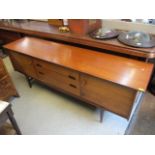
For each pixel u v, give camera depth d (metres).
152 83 2.06
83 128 1.68
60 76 1.68
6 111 1.27
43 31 2.27
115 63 1.51
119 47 1.70
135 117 1.75
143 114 1.79
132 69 1.41
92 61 1.57
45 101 2.06
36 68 1.88
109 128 1.66
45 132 1.67
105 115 1.81
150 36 1.78
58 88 1.88
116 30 2.06
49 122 1.78
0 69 1.81
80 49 1.83
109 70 1.41
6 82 1.93
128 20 2.00
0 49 3.39
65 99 2.06
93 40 1.86
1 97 1.92
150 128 1.64
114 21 2.09
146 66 1.44
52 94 2.16
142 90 1.15
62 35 2.07
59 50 1.84
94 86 1.45
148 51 1.56
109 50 1.82
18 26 2.60
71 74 1.54
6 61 3.06
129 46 1.66
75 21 1.96
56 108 1.95
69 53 1.76
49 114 1.88
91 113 1.84
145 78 1.28
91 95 1.56
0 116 1.23
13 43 2.09
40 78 1.98
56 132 1.66
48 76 1.83
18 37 2.87
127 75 1.33
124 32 1.95
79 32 2.01
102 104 1.54
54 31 2.23
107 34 1.91
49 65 1.68
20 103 2.06
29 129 1.71
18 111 1.94
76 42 2.00
